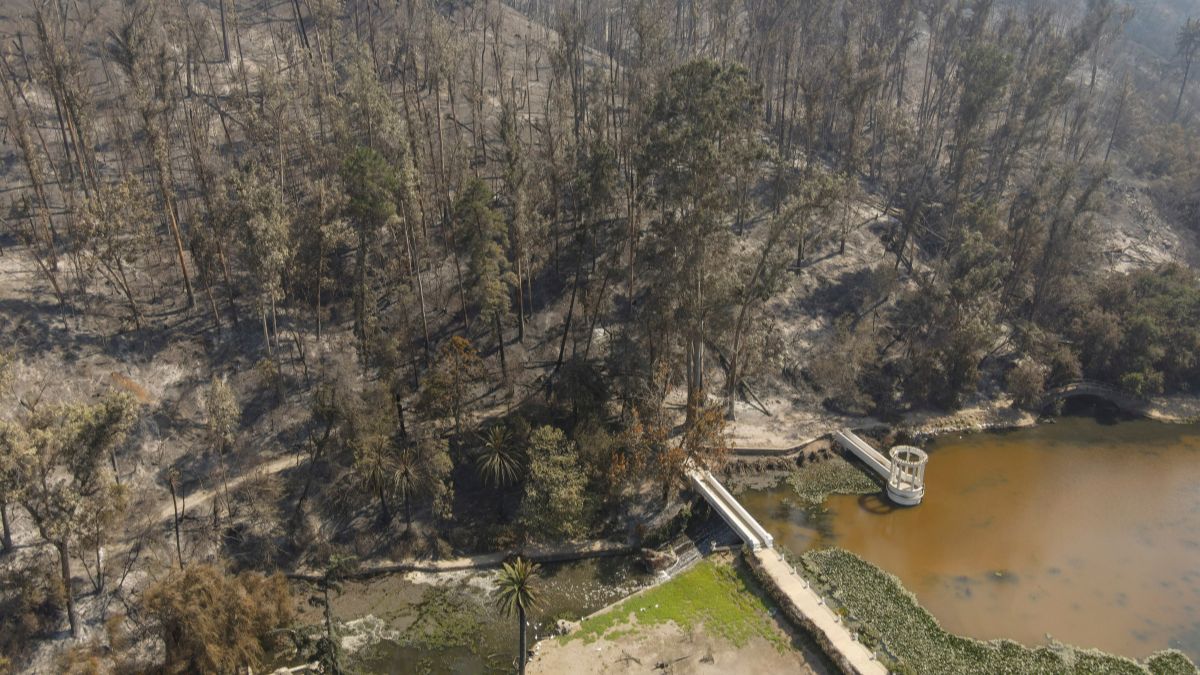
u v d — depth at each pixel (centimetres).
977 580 6259
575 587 6184
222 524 6309
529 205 8169
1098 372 9631
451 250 8662
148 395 7012
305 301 8219
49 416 5056
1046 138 11688
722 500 6969
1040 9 15650
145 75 8788
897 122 11738
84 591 5634
